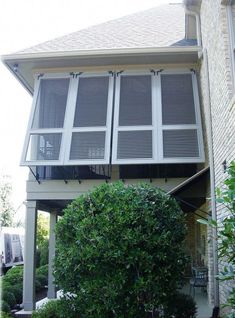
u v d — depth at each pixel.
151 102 9.73
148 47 9.64
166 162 9.08
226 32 6.33
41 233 22.02
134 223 5.72
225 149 6.45
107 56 9.88
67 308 5.81
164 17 13.23
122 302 5.48
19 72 10.52
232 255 3.88
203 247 10.38
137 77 10.06
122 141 9.35
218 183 7.17
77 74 10.18
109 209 5.79
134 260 5.49
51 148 9.46
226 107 6.29
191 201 9.52
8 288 9.80
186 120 9.48
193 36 10.61
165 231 5.84
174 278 5.76
